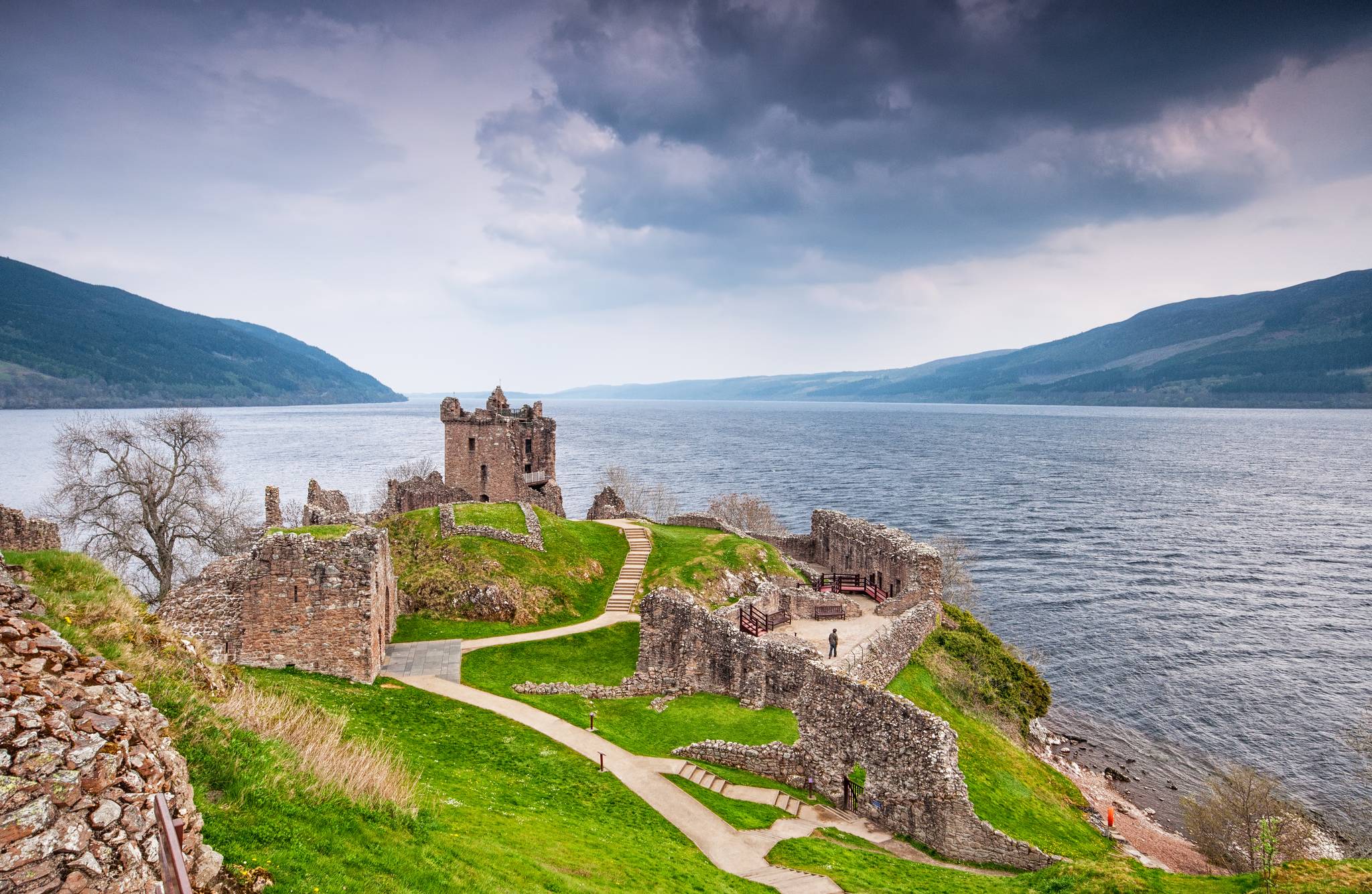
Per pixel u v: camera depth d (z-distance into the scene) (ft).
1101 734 201.67
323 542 128.06
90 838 32.68
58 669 38.11
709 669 144.97
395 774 71.77
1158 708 216.33
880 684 141.08
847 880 79.66
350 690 120.26
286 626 126.82
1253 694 224.94
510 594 183.93
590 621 184.44
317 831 53.67
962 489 620.08
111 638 59.26
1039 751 177.68
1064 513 510.99
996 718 162.30
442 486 265.13
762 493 587.27
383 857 54.44
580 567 207.00
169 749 41.24
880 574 208.64
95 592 64.95
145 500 203.82
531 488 282.36
